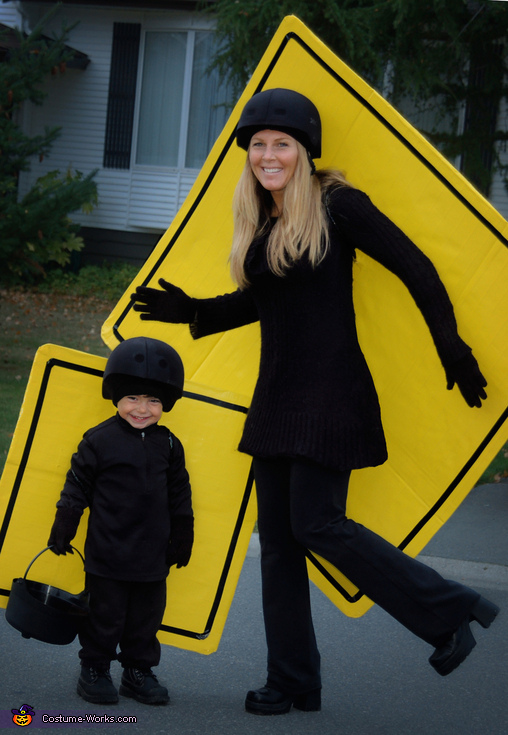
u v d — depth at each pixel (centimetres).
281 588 314
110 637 313
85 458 315
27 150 1276
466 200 315
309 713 319
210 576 341
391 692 346
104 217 1673
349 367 291
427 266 282
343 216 287
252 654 383
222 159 346
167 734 292
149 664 321
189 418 338
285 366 293
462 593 285
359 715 320
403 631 420
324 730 304
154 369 313
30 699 316
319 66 325
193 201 351
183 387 332
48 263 1557
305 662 316
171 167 1650
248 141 304
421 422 333
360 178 326
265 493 310
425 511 336
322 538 290
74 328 1198
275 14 935
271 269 289
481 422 326
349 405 289
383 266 307
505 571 512
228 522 340
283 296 293
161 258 354
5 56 1491
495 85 1009
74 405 329
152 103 1644
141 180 1659
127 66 1639
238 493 339
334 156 328
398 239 283
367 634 415
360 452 289
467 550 541
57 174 1580
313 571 344
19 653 362
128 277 1536
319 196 292
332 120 326
